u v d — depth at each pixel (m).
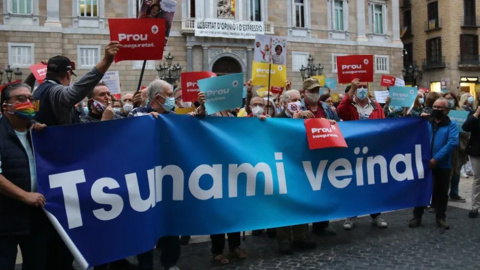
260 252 6.36
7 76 23.36
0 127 3.93
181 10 28.75
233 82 5.49
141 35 5.30
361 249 6.32
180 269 5.68
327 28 33.03
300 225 6.42
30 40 25.62
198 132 5.45
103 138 4.53
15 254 3.89
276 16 31.44
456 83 38.53
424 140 7.20
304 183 6.16
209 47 29.20
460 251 6.13
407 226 7.55
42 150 4.14
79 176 4.34
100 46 27.14
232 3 30.17
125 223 4.61
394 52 35.31
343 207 6.45
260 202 5.80
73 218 4.28
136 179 4.71
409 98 8.39
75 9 26.77
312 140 6.16
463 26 38.47
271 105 7.69
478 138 8.05
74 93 4.03
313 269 5.54
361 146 6.68
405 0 42.97
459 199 9.66
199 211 5.39
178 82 27.44
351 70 7.93
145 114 5.17
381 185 6.80
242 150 5.72
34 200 3.83
